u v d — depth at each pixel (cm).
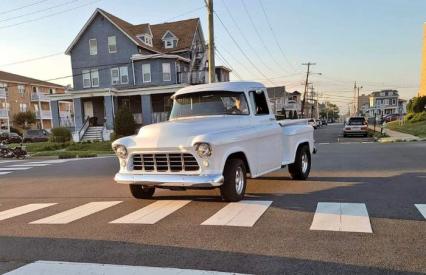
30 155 2505
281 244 467
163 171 682
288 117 1047
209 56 1964
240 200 710
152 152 684
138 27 4038
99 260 444
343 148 1883
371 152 1605
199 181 640
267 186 861
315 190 798
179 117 803
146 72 3753
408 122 4275
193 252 454
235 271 394
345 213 598
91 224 609
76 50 3934
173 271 400
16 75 6562
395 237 480
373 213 595
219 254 443
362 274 378
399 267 391
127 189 935
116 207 727
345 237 484
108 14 3844
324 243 464
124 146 712
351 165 1191
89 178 1212
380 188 796
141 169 707
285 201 697
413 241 465
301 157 934
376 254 426
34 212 738
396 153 1520
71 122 4922
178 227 559
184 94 826
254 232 517
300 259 419
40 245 512
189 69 4066
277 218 582
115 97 3694
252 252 445
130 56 3772
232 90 785
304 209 632
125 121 3059
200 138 635
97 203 779
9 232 589
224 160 662
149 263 427
